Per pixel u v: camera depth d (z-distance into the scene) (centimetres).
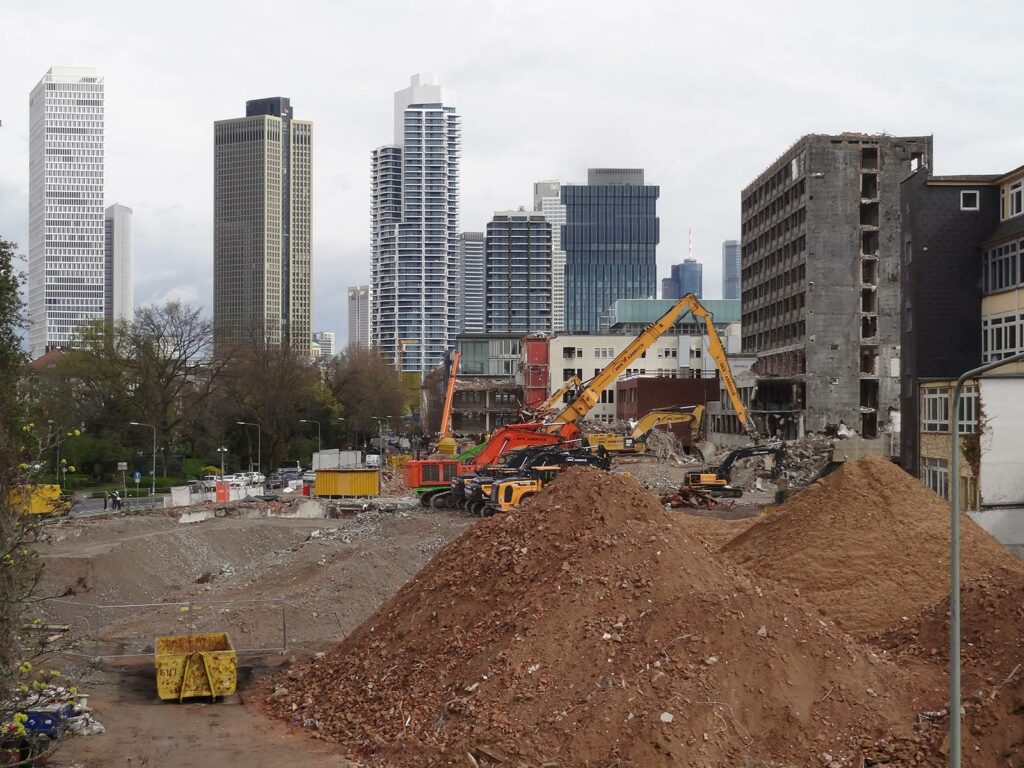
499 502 5888
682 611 2272
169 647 2880
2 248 3106
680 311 7938
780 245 10919
